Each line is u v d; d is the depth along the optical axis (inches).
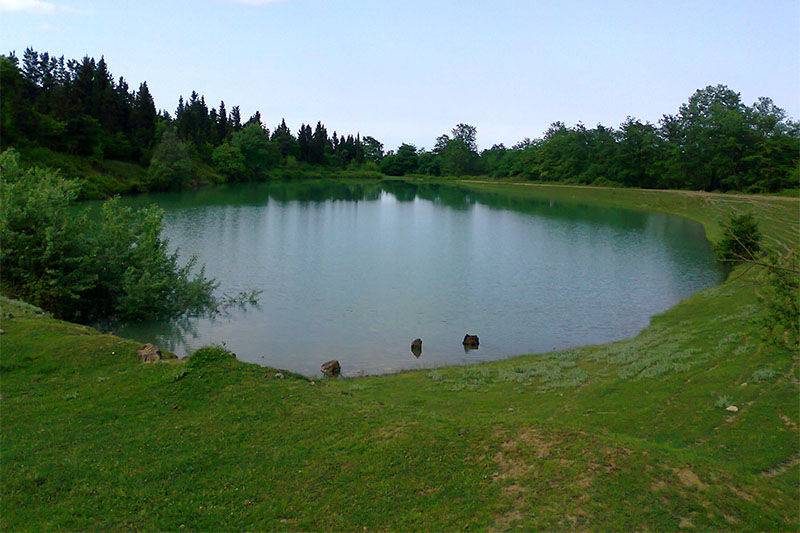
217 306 1116.5
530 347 917.2
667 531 290.0
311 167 6919.3
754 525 295.9
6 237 887.7
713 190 4030.5
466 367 795.4
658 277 1473.9
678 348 754.8
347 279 1373.0
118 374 549.0
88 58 4109.3
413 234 2180.1
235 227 2165.4
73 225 959.0
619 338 960.3
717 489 326.3
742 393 508.4
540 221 2733.8
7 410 464.4
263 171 5728.3
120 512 328.2
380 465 372.8
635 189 4133.9
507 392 635.5
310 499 342.6
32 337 629.9
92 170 3289.9
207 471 376.5
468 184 6254.9
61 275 917.2
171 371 539.2
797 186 3449.8
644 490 322.3
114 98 3991.1
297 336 951.0
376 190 5032.0
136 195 3346.5
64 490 349.1
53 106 3469.5
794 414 449.7
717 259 1684.3
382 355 868.0
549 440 382.9
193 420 452.1
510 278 1437.0
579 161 5324.8
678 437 438.9
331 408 475.2
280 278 1362.0
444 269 1525.6
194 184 4234.7
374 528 312.5
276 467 379.2
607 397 567.8
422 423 434.9
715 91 4552.2
